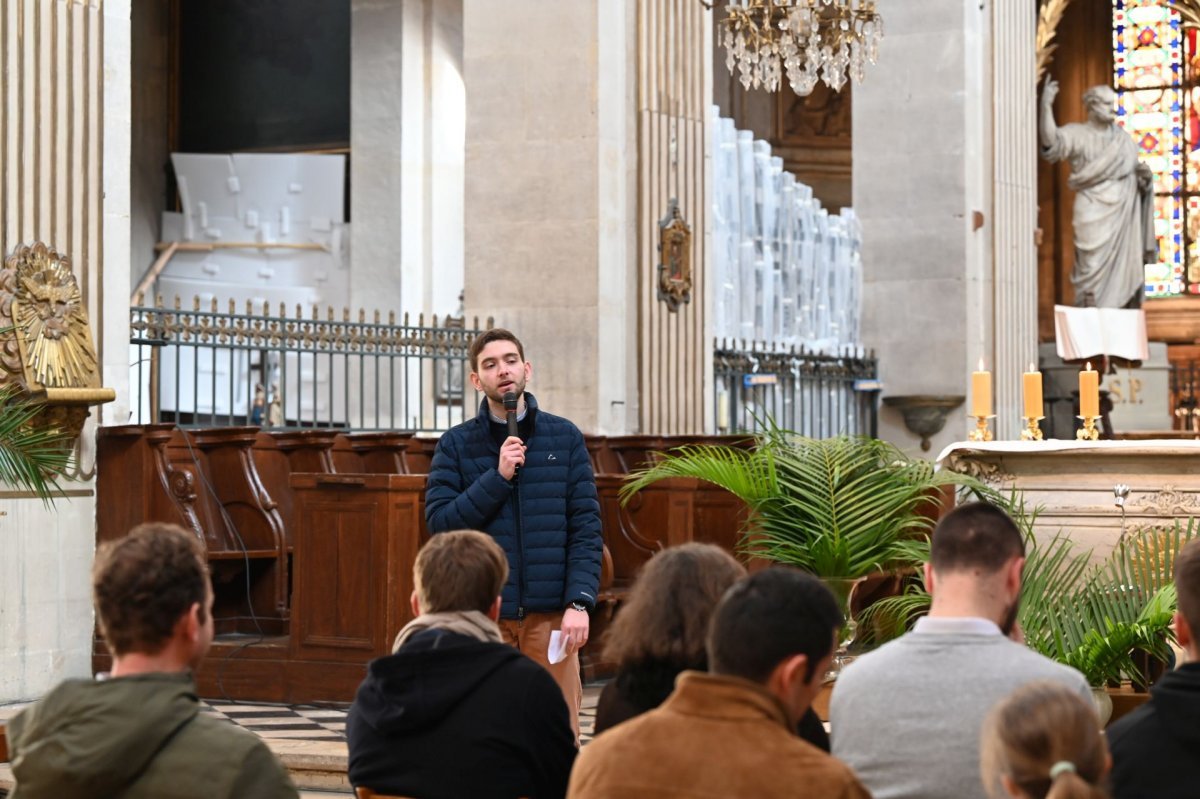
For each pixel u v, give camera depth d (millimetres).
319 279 18422
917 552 6828
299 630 9258
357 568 9141
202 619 3438
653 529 10852
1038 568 6660
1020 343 18922
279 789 3383
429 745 4223
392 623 9039
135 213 18781
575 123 13125
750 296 16688
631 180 13555
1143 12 26297
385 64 18156
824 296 17828
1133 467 8445
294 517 9352
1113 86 26500
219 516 10055
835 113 25453
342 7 18516
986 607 3861
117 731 3279
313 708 9016
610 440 11617
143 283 18703
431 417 16484
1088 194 20922
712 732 3148
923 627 3826
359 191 18266
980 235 18297
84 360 9289
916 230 18156
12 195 9156
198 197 18859
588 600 6090
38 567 9250
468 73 13469
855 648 8227
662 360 13711
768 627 3221
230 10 19109
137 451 9602
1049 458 8578
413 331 12531
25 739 3363
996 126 18500
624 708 3975
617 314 13289
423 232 18359
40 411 9109
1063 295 26406
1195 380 25172
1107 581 6715
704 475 7035
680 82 13992
